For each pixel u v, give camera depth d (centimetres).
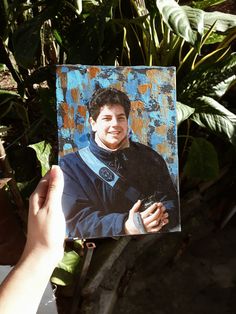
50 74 200
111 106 127
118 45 198
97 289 178
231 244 219
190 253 215
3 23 224
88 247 142
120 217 129
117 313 188
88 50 184
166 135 131
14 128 234
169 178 131
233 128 180
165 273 205
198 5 212
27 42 187
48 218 101
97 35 184
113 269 185
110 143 128
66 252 175
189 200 214
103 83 127
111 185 128
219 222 223
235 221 229
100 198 128
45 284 99
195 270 208
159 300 195
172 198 132
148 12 208
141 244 196
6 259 161
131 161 129
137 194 130
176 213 132
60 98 125
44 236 100
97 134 127
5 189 174
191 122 219
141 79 129
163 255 205
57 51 239
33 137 213
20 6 211
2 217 160
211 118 183
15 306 93
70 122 126
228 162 223
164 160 131
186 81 197
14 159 206
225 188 226
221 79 195
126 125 128
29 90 233
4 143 224
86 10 208
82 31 188
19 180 198
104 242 191
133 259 194
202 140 190
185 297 197
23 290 95
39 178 185
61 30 199
